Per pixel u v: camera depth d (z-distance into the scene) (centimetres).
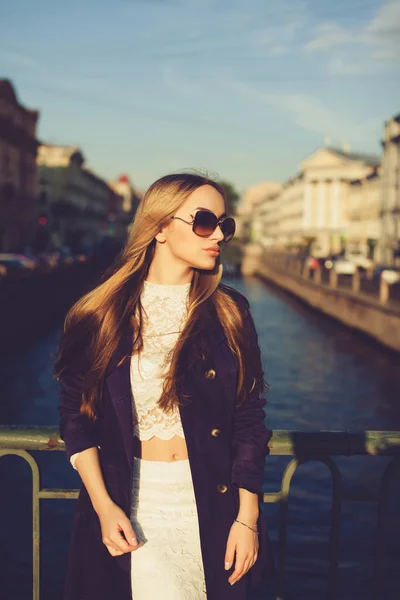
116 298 159
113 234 11344
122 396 154
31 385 1588
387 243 5459
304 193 9131
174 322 160
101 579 153
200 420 154
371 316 2231
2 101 4988
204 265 158
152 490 154
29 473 912
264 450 159
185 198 156
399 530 739
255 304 3844
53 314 2855
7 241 5197
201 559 154
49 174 7788
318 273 3509
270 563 163
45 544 696
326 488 880
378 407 1421
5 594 601
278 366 1891
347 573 648
